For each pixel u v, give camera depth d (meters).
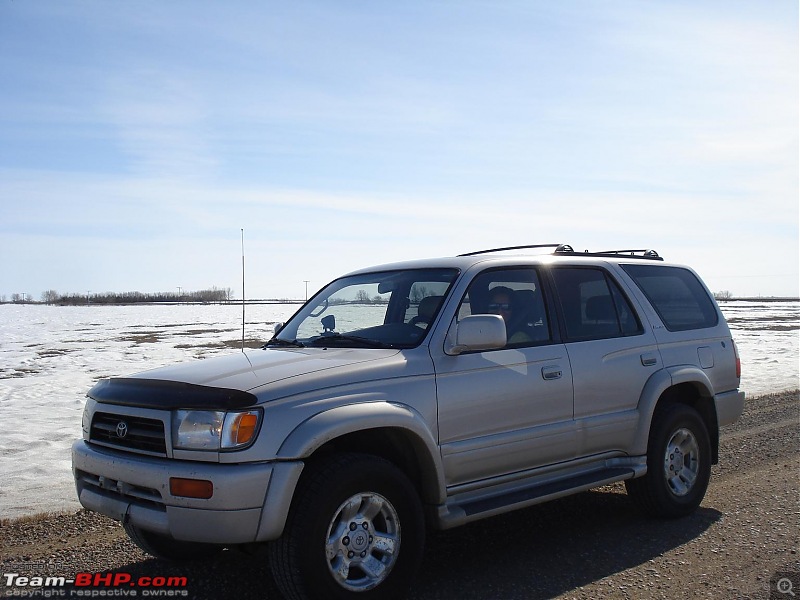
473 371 4.41
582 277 5.45
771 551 4.70
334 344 4.62
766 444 8.24
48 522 5.59
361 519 3.76
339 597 3.59
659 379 5.48
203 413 3.58
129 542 5.06
